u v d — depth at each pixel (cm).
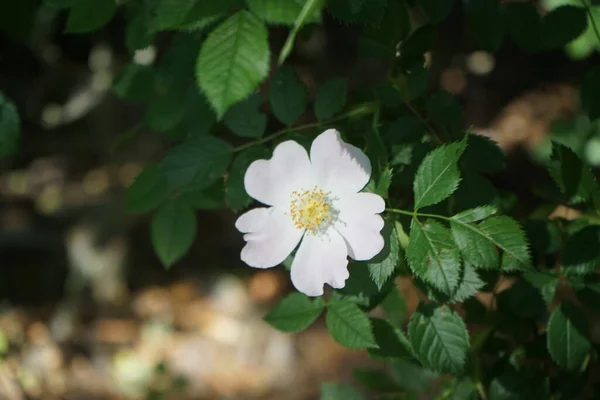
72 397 124
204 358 138
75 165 158
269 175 59
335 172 59
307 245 59
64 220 155
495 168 63
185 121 67
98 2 65
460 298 59
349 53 134
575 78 148
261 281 156
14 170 161
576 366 62
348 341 60
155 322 145
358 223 58
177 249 68
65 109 137
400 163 62
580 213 65
